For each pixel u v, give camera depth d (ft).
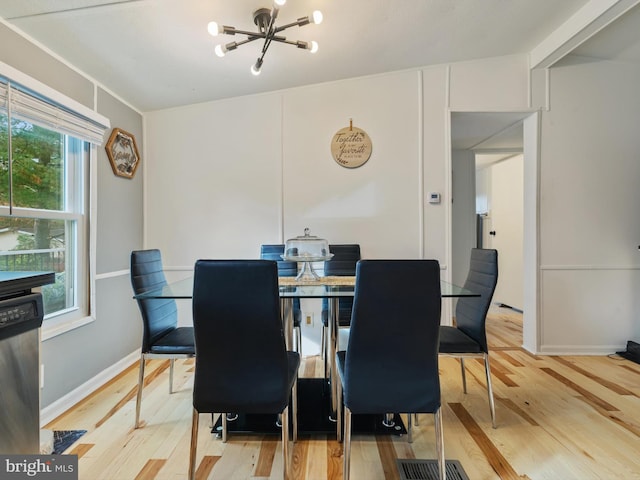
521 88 9.21
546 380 7.66
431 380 4.21
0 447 3.54
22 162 5.92
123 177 8.63
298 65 8.33
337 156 9.46
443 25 7.41
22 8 5.31
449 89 9.28
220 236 9.70
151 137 9.70
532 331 9.47
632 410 6.32
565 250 9.32
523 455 5.04
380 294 4.04
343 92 9.44
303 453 5.15
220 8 5.95
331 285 5.99
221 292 4.01
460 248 13.53
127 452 5.15
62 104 6.27
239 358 4.21
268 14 6.07
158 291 5.82
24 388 3.79
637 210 9.24
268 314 4.05
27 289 3.90
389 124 9.39
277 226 9.60
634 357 8.81
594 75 9.19
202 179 9.70
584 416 6.12
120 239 8.49
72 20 5.74
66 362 6.55
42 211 6.25
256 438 5.56
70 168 6.98
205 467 4.85
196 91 8.91
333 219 9.52
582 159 9.25
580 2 6.96
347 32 7.25
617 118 9.21
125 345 8.54
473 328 6.11
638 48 8.63
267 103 9.58
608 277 9.29
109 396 6.97
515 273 14.67
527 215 9.68
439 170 9.35
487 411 6.33
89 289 7.30
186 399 6.82
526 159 9.73
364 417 5.97
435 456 5.05
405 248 9.43
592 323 9.32
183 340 6.06
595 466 4.78
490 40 8.27
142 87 8.29
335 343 6.03
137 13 5.82
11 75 5.22
